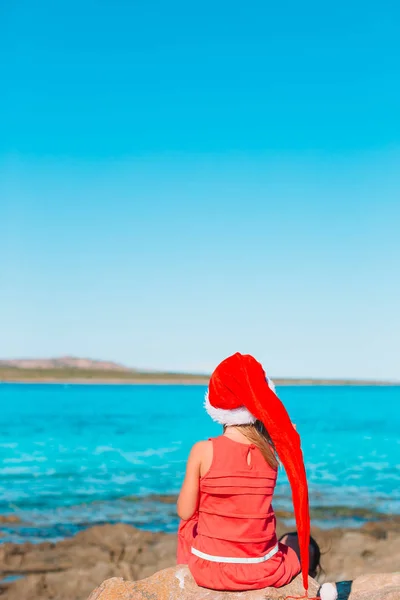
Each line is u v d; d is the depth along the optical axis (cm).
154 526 1239
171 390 16175
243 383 391
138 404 7619
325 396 12556
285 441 379
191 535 423
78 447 2897
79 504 1480
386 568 964
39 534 1162
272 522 406
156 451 2745
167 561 1002
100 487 1759
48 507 1437
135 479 1922
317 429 3919
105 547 1073
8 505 1466
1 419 4719
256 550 392
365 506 1448
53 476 1991
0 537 1135
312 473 2039
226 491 390
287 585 404
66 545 1083
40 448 2856
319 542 1112
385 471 2080
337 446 2931
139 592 398
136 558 1015
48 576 914
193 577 399
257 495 393
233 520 392
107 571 945
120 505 1469
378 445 2977
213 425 4272
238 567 389
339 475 1988
